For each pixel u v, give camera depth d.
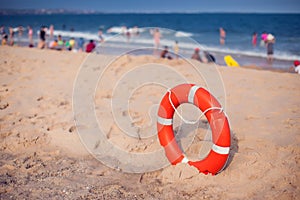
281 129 4.43
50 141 4.13
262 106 5.52
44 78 7.26
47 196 2.90
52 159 3.69
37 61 9.07
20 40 24.69
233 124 4.69
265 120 4.83
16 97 5.84
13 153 3.82
